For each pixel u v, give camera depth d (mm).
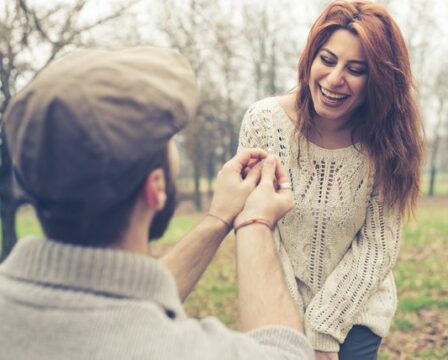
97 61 910
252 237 1253
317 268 2150
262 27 16828
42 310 860
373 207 2094
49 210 902
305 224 2107
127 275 878
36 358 837
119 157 860
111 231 923
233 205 1471
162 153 952
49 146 857
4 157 6270
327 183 2068
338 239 2109
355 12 1882
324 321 2051
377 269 2066
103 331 833
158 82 926
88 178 861
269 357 949
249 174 1457
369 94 1914
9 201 7238
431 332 4934
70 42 5410
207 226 1481
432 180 31531
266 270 1177
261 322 1086
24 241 934
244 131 2162
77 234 910
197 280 1514
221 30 7961
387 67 1870
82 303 853
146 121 886
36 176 878
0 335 871
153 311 860
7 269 929
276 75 19750
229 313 5941
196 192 25781
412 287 6500
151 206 959
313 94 1955
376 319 2148
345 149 2039
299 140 2049
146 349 820
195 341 868
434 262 7969
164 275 915
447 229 11484
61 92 860
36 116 861
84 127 845
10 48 5309
